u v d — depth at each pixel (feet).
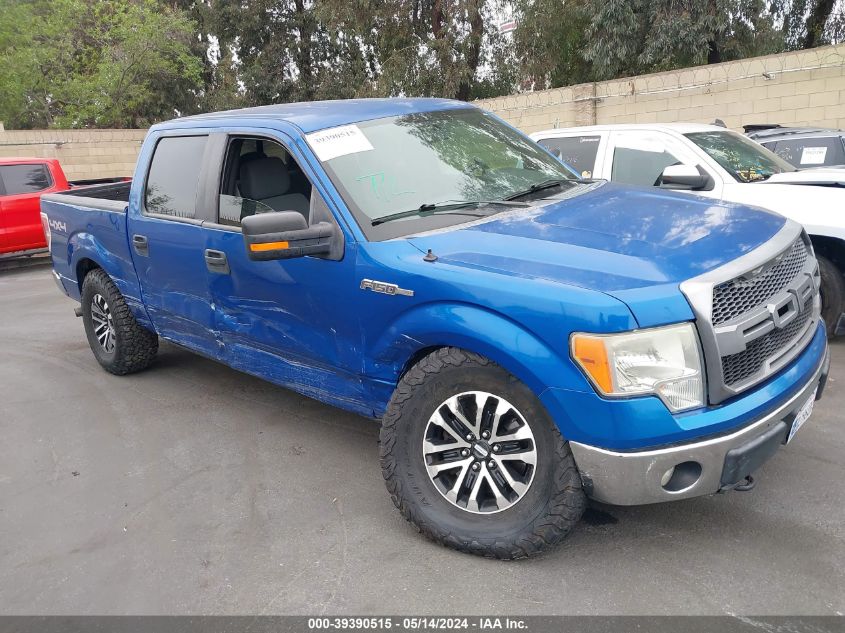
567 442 9.21
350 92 89.92
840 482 11.70
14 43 87.76
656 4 54.44
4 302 32.37
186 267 14.85
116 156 68.59
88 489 13.41
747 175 19.61
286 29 95.09
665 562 9.89
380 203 11.62
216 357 15.37
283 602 9.68
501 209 11.73
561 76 71.05
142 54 82.58
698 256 9.33
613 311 8.55
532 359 9.00
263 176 13.38
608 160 21.99
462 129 13.96
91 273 19.21
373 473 13.29
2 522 12.41
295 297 12.22
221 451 14.64
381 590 9.75
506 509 9.91
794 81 42.22
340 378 12.14
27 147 64.44
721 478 8.89
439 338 9.94
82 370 20.59
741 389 8.96
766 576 9.44
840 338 19.03
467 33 67.05
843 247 17.04
